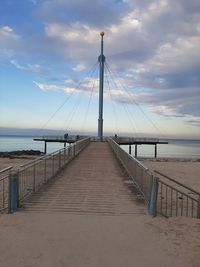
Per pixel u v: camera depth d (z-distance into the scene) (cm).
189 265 587
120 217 880
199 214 995
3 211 960
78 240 700
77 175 1597
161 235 736
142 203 1066
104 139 5294
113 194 1190
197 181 2177
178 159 4288
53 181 1420
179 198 1432
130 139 6178
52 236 721
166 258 614
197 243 689
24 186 1061
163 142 6431
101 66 5512
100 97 5375
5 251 637
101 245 674
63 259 605
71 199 1102
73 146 2312
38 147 10962
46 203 1043
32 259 603
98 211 962
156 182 918
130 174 1539
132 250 650
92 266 578
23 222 818
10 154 4959
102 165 1983
